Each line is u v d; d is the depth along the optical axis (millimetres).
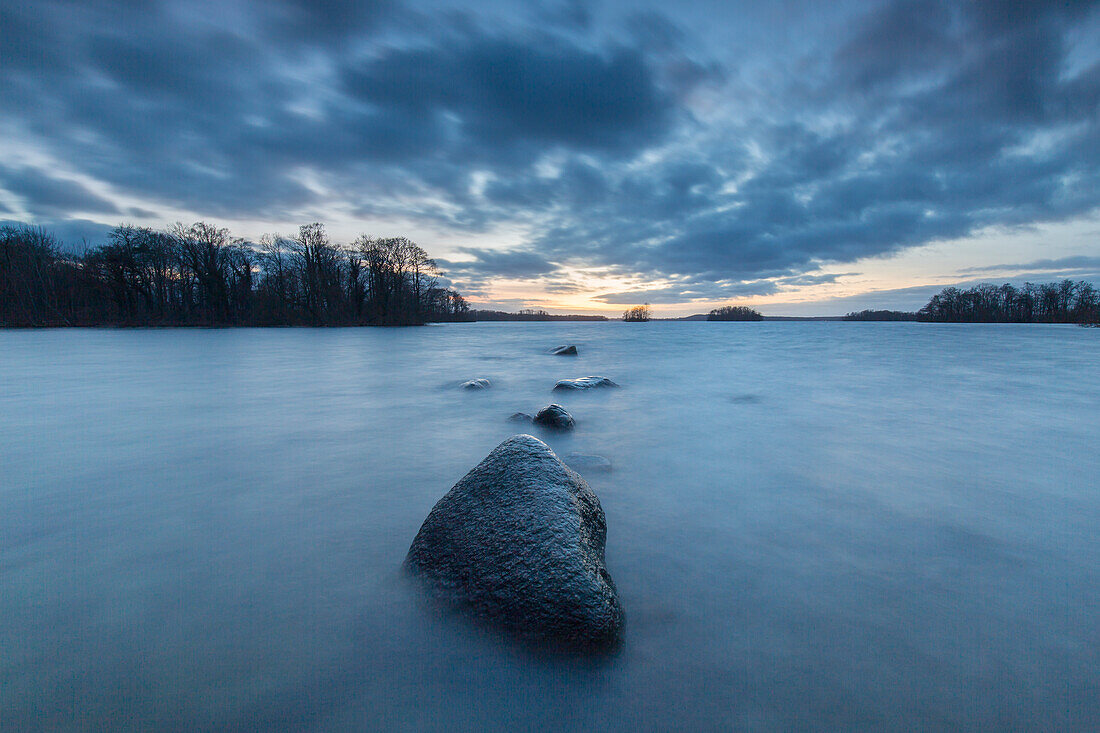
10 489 4039
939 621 2240
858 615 2283
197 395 8977
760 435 5973
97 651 2029
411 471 4586
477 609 2180
